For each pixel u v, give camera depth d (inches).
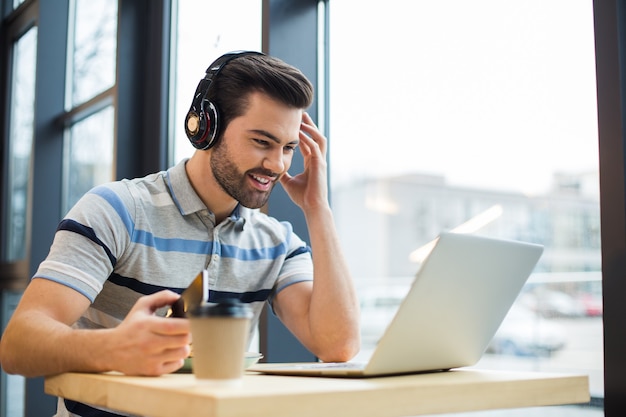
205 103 58.8
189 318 37.7
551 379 42.8
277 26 85.8
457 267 40.9
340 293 59.6
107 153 122.8
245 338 37.5
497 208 62.9
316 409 33.8
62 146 140.4
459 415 68.5
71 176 137.6
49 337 46.2
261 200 59.2
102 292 58.2
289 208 84.0
